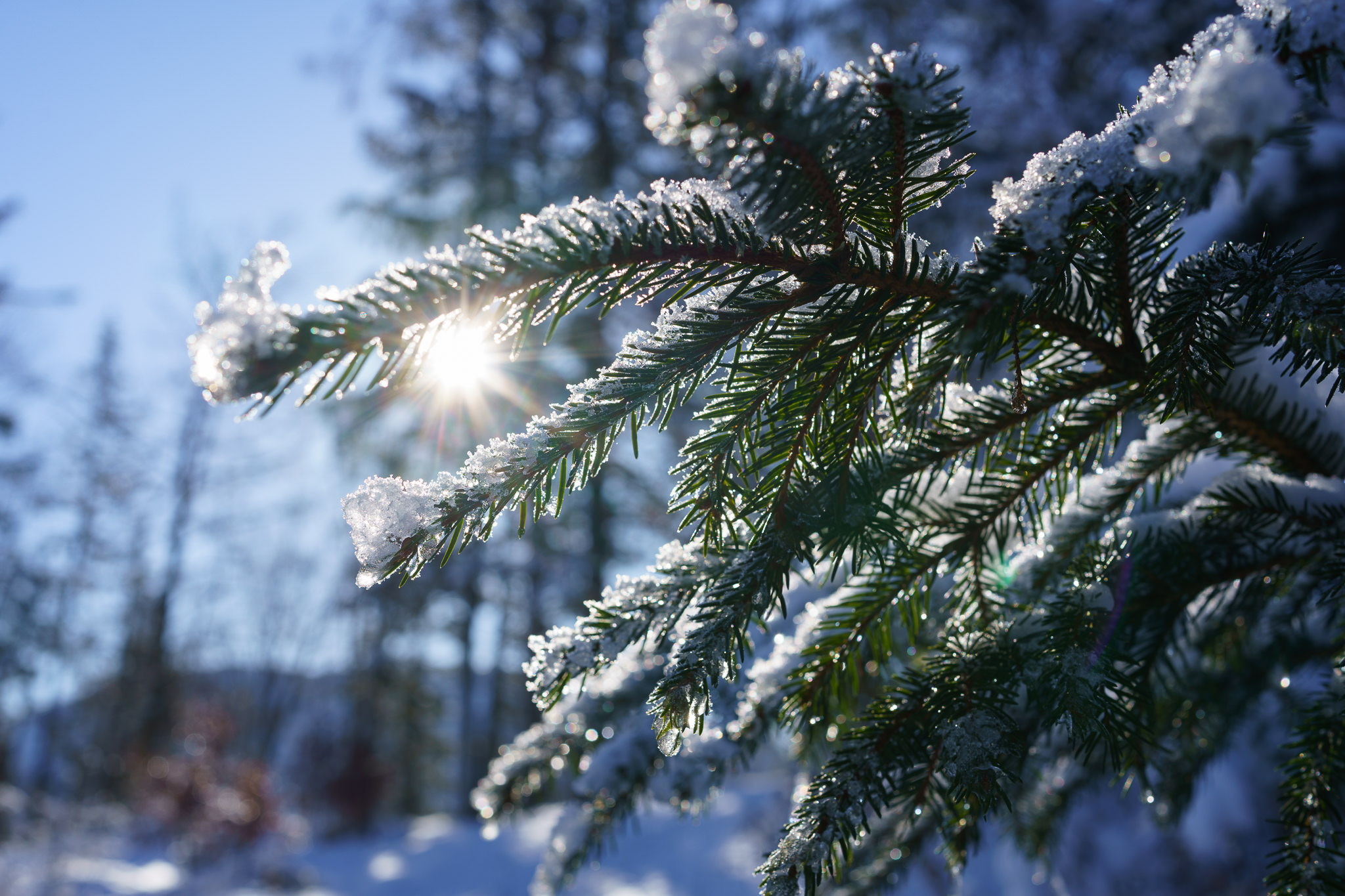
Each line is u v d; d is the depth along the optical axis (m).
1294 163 1.17
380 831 6.16
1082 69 2.29
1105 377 0.38
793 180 0.28
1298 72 0.26
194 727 5.39
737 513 0.35
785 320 0.34
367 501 0.31
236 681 8.29
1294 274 0.33
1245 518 0.43
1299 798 0.41
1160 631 0.44
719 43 0.25
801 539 0.35
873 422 0.35
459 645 6.61
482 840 4.35
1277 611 0.57
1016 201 0.30
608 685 0.49
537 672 0.37
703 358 0.33
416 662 8.04
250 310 0.26
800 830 0.35
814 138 0.27
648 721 0.48
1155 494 0.45
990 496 0.39
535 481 0.32
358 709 7.16
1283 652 0.58
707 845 3.22
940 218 1.92
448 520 0.31
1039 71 2.32
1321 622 0.59
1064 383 0.38
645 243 0.30
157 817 4.58
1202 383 0.35
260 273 0.26
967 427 0.37
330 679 8.29
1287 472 0.44
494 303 0.29
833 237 0.31
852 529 0.35
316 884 4.27
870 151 0.29
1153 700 0.43
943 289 0.33
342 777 6.02
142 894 4.03
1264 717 0.77
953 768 0.35
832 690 0.39
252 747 8.05
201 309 0.26
